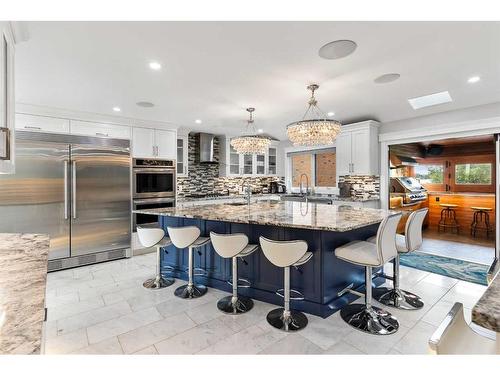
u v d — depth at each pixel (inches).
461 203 249.6
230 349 76.9
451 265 148.5
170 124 198.8
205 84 121.5
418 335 83.2
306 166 265.0
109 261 159.0
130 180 167.8
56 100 141.8
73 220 146.2
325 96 139.8
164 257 142.3
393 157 225.1
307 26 77.4
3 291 37.6
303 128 125.0
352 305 102.2
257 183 286.7
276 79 116.4
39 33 78.8
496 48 90.9
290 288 101.7
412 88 128.3
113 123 175.5
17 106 143.9
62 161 142.3
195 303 106.2
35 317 30.8
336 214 111.3
